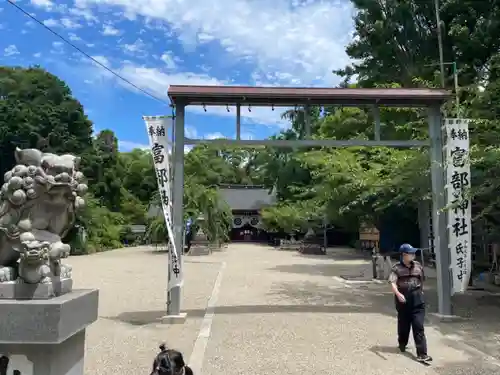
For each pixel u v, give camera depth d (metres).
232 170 61.66
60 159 4.36
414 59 21.73
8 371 3.88
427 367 6.60
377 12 22.42
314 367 6.57
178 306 9.72
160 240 35.22
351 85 26.52
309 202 31.75
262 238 54.69
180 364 3.60
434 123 10.12
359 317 9.98
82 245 31.05
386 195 15.75
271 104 10.09
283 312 10.55
